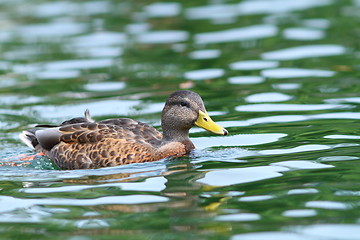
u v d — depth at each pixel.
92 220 9.19
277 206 9.42
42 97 17.59
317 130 13.73
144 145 12.56
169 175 11.38
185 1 29.25
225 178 10.97
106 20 26.52
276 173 11.06
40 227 8.98
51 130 13.32
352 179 10.50
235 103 16.20
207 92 17.28
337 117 14.62
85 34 24.59
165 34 24.06
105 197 10.23
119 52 22.08
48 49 22.84
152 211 9.48
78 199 10.20
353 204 9.36
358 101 15.82
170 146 12.78
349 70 18.81
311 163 11.54
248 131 14.03
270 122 14.56
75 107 16.50
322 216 8.95
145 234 8.58
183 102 12.81
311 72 18.80
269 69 19.28
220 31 24.05
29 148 13.98
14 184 11.28
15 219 9.35
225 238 8.34
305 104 15.84
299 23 24.61
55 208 9.78
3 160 13.12
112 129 12.84
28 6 29.97
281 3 28.11
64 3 30.25
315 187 10.19
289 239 8.23
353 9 26.33
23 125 15.31
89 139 12.68
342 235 8.27
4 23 26.89
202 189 10.42
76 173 11.93
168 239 8.37
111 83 18.69
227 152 12.70
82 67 20.52
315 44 21.80
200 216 9.18
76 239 8.48
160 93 17.42
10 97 17.70
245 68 19.56
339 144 12.65
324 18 25.14
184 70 19.64
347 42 21.84
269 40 22.59
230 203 9.66
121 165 12.26
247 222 8.86
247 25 24.62
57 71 20.19
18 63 21.30
